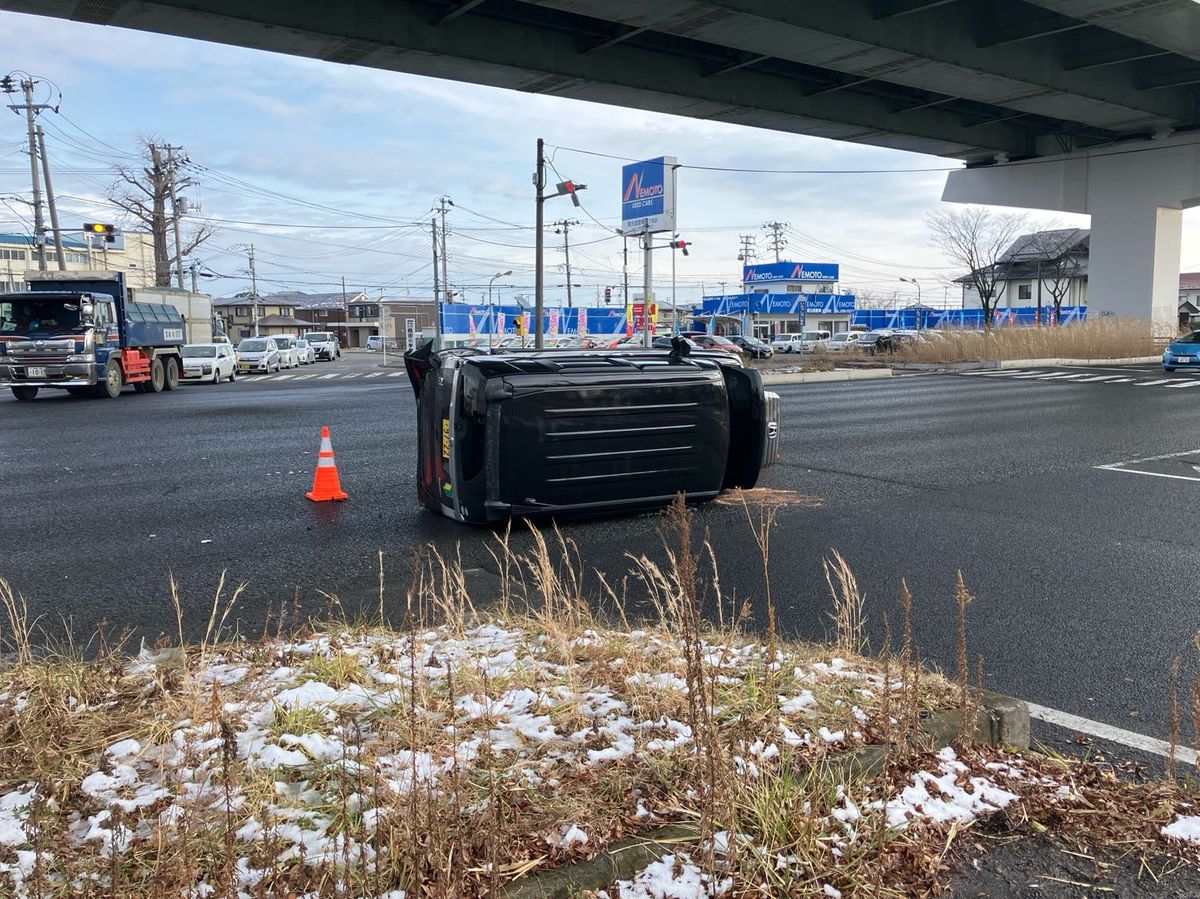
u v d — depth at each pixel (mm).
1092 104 33938
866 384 27672
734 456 9617
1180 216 42969
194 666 3949
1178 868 2840
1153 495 9805
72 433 15719
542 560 4887
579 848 2637
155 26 20953
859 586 6352
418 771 2936
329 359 64125
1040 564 6957
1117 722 4117
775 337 66812
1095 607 5887
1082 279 78812
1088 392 23656
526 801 2834
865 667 4156
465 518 7816
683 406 8242
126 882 2359
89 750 3152
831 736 3314
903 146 41375
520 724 3379
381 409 20625
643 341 44625
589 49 25812
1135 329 40000
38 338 23453
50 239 61406
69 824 2682
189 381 35156
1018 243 79812
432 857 2373
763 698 3557
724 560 7035
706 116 32250
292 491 10023
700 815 2744
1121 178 42438
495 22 24453
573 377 7770
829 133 36469
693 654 3498
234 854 2393
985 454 12805
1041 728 4012
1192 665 4852
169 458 12578
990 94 31562
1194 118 38188
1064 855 2895
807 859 2654
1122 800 3227
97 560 7055
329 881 2361
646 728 3354
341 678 3775
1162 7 23562
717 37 24188
